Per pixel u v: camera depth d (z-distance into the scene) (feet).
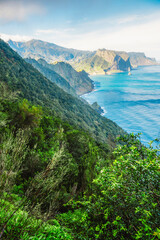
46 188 5.48
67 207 11.33
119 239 7.14
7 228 4.90
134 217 6.91
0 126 19.77
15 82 241.14
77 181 15.10
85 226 7.58
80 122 293.84
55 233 6.00
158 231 5.31
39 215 5.86
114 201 7.24
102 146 89.40
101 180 7.83
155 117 465.88
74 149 49.37
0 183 5.09
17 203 5.77
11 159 5.29
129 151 8.06
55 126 67.26
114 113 547.08
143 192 6.63
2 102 41.29
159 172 6.65
